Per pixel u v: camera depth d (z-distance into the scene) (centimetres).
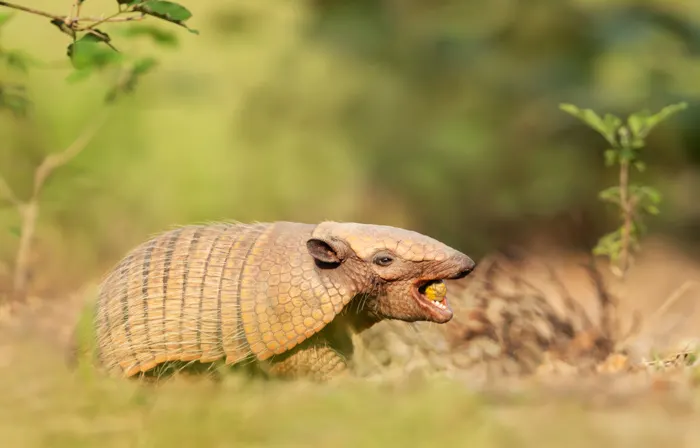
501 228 1817
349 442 550
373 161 1767
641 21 1884
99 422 595
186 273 784
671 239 1858
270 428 573
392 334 886
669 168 1872
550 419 581
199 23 1742
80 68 910
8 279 1291
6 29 1498
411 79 1834
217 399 641
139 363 785
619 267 1015
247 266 776
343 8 1881
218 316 770
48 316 1059
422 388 655
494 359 892
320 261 762
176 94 1619
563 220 1833
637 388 673
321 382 771
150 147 1565
